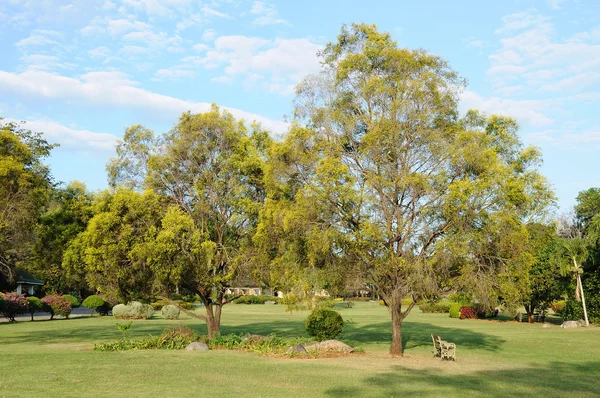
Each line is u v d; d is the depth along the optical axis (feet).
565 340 74.38
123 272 58.49
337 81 57.41
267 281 65.51
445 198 48.65
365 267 55.52
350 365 50.52
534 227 60.29
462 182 48.08
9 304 114.32
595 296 99.45
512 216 49.83
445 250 49.78
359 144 56.03
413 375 44.93
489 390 38.50
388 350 65.67
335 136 56.24
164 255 56.13
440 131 54.44
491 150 51.21
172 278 57.93
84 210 70.28
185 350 61.16
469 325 110.52
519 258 51.19
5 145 67.31
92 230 56.59
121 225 57.16
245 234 67.51
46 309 126.41
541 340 75.00
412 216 52.21
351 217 53.21
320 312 69.00
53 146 75.87
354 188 50.93
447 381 42.06
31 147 73.26
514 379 44.19
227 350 61.87
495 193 49.24
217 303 71.72
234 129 68.13
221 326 108.27
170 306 132.46
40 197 68.90
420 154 53.57
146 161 68.39
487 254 53.31
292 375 43.27
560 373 48.44
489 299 53.36
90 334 86.38
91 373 42.22
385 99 55.06
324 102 57.62
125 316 130.31
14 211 65.87
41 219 71.20
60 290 165.27
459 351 65.72
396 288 54.75
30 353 55.93
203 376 41.81
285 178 56.18
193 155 66.49
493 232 50.21
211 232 68.23
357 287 55.47
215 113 67.36
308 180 54.95
